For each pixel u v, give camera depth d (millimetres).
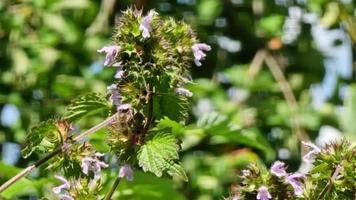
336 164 3354
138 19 3285
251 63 9453
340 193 3316
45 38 8969
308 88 9570
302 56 9672
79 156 3354
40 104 8719
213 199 8227
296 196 3371
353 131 7664
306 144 3434
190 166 8383
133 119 3295
